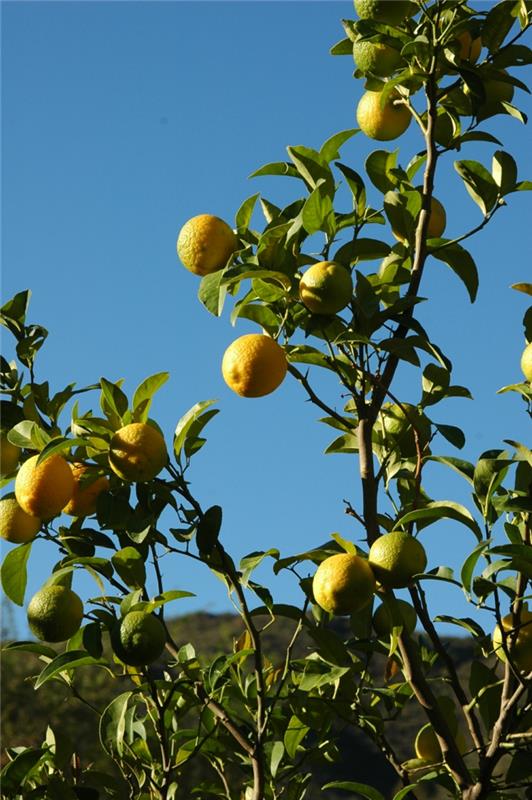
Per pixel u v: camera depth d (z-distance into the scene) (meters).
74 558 2.33
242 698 2.47
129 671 2.42
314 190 2.31
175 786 2.40
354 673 2.45
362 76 2.53
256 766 2.27
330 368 2.38
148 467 2.25
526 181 2.40
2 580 2.37
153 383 2.32
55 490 2.27
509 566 2.16
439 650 2.32
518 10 2.43
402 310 2.33
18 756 2.30
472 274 2.44
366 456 2.33
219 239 2.38
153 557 2.32
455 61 2.40
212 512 2.30
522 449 2.24
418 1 2.37
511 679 2.23
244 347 2.26
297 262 2.34
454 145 2.43
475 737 2.28
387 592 2.22
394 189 2.51
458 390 2.44
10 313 2.49
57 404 2.41
